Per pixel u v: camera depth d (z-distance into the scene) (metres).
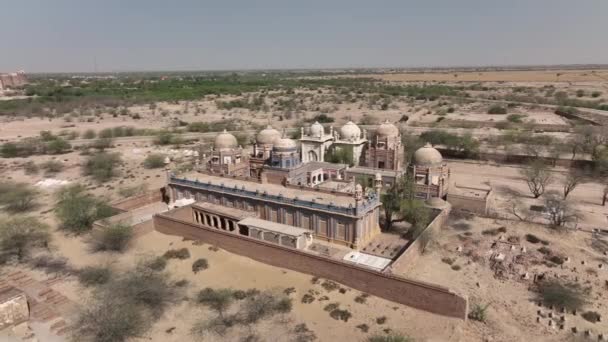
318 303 36.28
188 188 59.69
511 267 41.56
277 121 146.25
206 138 119.31
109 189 73.00
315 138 76.38
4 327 32.44
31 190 71.38
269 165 65.75
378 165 70.88
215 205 56.28
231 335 32.38
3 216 59.41
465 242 47.47
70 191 66.19
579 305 35.25
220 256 45.25
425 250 45.94
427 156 60.34
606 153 76.31
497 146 96.19
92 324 33.22
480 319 33.81
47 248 47.97
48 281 40.34
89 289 38.97
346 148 75.25
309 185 59.69
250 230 47.41
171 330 33.12
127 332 32.56
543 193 65.31
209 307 35.97
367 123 134.62
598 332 32.16
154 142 113.75
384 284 36.62
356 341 31.47
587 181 72.19
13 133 127.00
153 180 78.50
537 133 108.50
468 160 89.00
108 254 46.50
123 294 37.16
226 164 67.62
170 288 39.03
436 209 52.56
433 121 138.25
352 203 48.12
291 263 41.91
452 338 31.47
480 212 55.94
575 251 44.62
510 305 35.94
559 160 81.19
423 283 34.66
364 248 46.88
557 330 32.53
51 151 102.69
